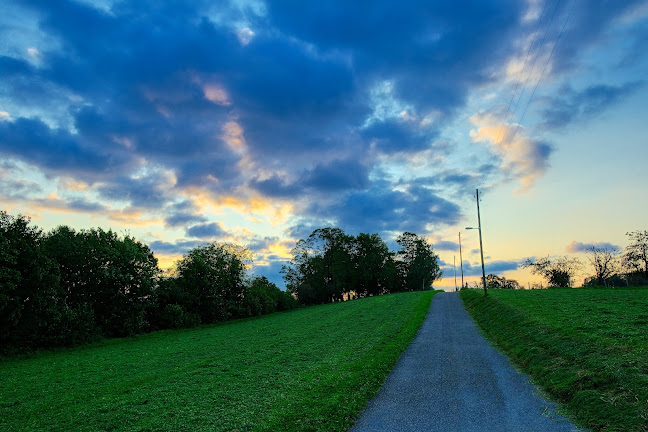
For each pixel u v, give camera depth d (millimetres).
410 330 32438
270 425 11992
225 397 16531
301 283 103562
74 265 45844
